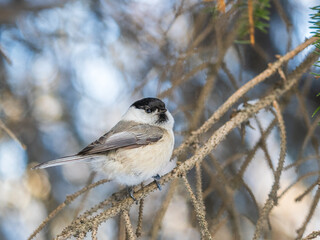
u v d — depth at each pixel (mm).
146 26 9695
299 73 6781
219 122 9125
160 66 8766
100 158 7543
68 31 10609
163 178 6066
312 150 9477
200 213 5262
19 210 9898
